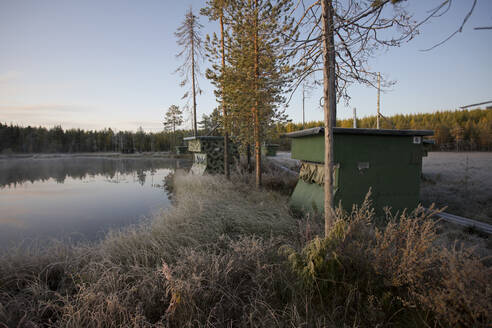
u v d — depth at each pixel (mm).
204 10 10328
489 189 8977
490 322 1916
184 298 2646
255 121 9234
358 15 3141
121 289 3111
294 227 5094
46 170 28031
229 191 9117
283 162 20391
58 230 7500
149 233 4984
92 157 58031
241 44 8500
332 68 3570
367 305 2471
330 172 3482
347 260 2795
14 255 4047
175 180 15094
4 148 77938
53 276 3811
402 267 2443
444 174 13250
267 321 2438
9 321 2670
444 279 2264
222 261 3412
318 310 2574
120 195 13086
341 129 5648
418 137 6184
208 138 15219
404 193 6148
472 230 5301
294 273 2949
